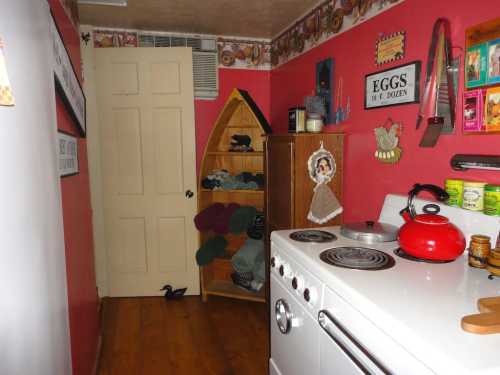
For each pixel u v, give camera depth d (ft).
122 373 6.84
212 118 10.87
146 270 10.17
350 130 6.93
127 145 9.70
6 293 2.65
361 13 6.53
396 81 5.69
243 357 7.36
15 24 2.95
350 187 6.97
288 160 6.91
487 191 3.95
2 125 2.62
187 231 10.11
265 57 11.02
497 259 3.34
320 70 7.96
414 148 5.38
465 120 4.50
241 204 10.53
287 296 4.59
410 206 4.43
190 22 9.50
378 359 2.81
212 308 9.50
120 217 9.95
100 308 9.44
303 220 6.91
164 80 9.56
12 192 2.79
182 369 6.97
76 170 5.79
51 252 3.81
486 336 2.43
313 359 3.90
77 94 5.97
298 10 8.59
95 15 8.93
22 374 2.91
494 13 4.11
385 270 3.66
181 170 9.89
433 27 4.98
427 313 2.76
